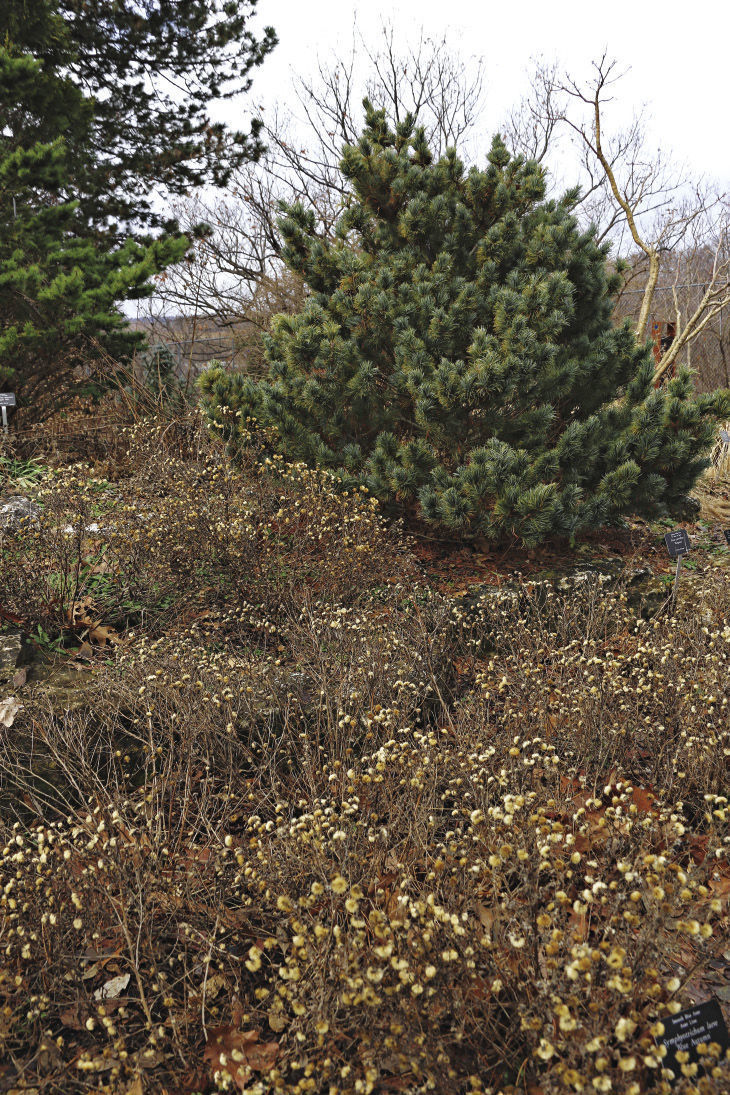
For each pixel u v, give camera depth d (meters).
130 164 11.99
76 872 2.28
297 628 3.67
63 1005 2.05
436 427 4.85
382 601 4.34
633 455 5.12
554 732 3.22
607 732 3.13
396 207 5.53
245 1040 1.97
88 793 2.76
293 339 5.08
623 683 3.29
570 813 2.71
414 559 4.95
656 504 5.20
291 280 11.10
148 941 2.14
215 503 4.50
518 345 4.55
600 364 5.17
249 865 2.29
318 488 4.86
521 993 1.93
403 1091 1.72
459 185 5.49
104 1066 1.82
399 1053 1.74
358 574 4.30
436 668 3.65
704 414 5.13
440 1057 1.71
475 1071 1.84
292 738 3.06
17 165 7.29
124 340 7.71
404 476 4.82
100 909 2.23
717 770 2.78
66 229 8.00
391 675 3.36
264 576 4.15
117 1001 2.08
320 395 5.00
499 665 3.77
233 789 2.83
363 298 4.96
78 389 7.78
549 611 4.37
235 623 3.94
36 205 8.26
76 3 10.82
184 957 2.12
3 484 5.38
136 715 2.95
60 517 4.12
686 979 1.99
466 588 4.63
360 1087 1.59
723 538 6.45
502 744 2.98
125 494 5.32
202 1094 1.87
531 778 2.80
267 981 2.18
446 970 1.87
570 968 1.63
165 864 2.41
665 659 3.42
